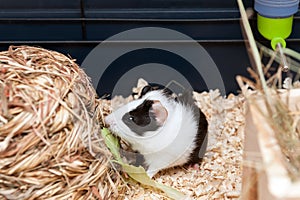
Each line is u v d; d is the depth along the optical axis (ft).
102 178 4.84
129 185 5.51
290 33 6.54
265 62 6.58
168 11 6.64
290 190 2.93
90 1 6.57
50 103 4.27
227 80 7.09
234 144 6.07
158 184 5.43
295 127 3.61
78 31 6.75
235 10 6.60
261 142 3.24
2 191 4.27
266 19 6.17
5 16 6.64
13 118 4.12
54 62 4.72
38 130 4.18
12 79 4.34
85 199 4.66
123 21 6.66
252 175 3.73
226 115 6.52
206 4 6.61
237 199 5.29
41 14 6.64
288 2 6.00
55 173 4.38
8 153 4.13
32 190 4.35
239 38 6.77
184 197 5.40
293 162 3.32
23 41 6.76
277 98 3.53
